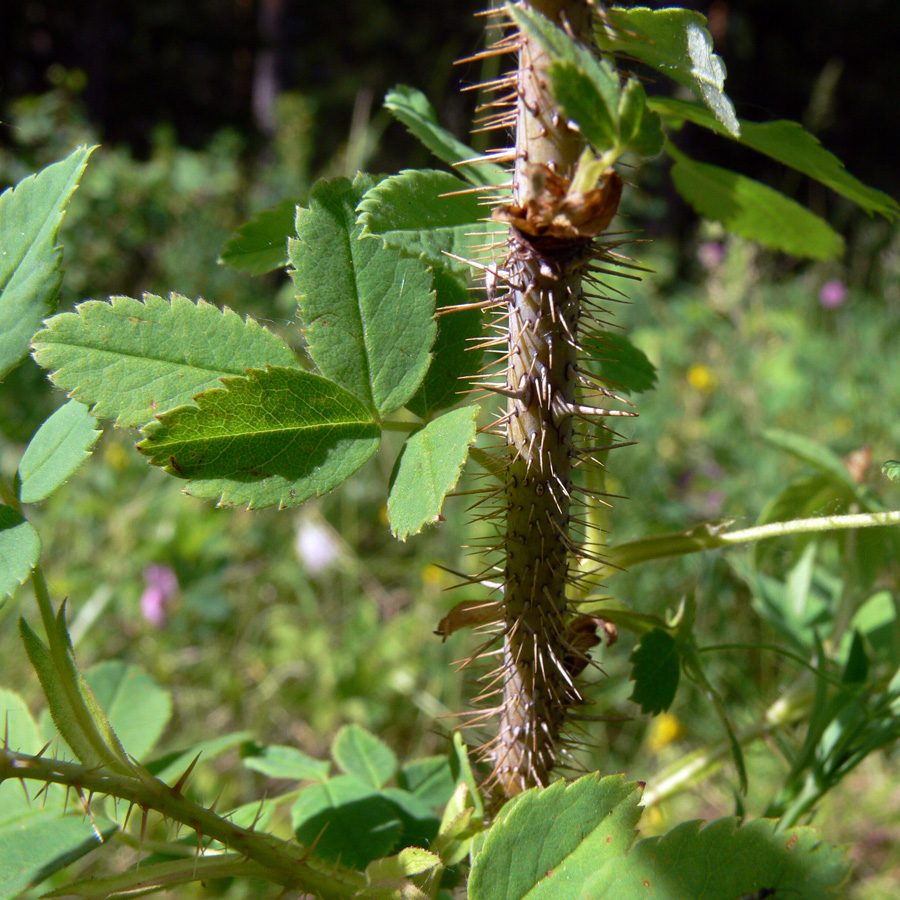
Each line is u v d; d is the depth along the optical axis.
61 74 1.17
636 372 0.19
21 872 0.14
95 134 1.17
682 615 0.17
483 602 0.15
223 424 0.12
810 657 0.24
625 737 0.45
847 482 0.23
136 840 0.16
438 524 0.11
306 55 2.55
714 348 0.73
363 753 0.20
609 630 0.16
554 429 0.13
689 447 0.65
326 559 0.56
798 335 0.80
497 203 0.15
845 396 0.72
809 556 0.25
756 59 2.47
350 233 0.14
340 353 0.14
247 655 0.52
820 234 0.20
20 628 0.12
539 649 0.14
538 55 0.12
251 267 0.18
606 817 0.13
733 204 0.20
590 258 0.13
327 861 0.15
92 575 0.53
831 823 0.41
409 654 0.50
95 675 0.20
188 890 0.27
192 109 2.95
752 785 0.40
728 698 0.47
